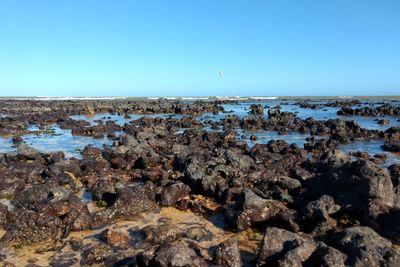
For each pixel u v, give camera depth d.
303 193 16.50
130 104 94.56
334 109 83.69
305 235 12.46
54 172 20.34
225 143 29.98
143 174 20.25
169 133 38.81
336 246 11.21
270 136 39.47
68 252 12.27
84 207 14.75
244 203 14.13
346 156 21.08
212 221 14.88
